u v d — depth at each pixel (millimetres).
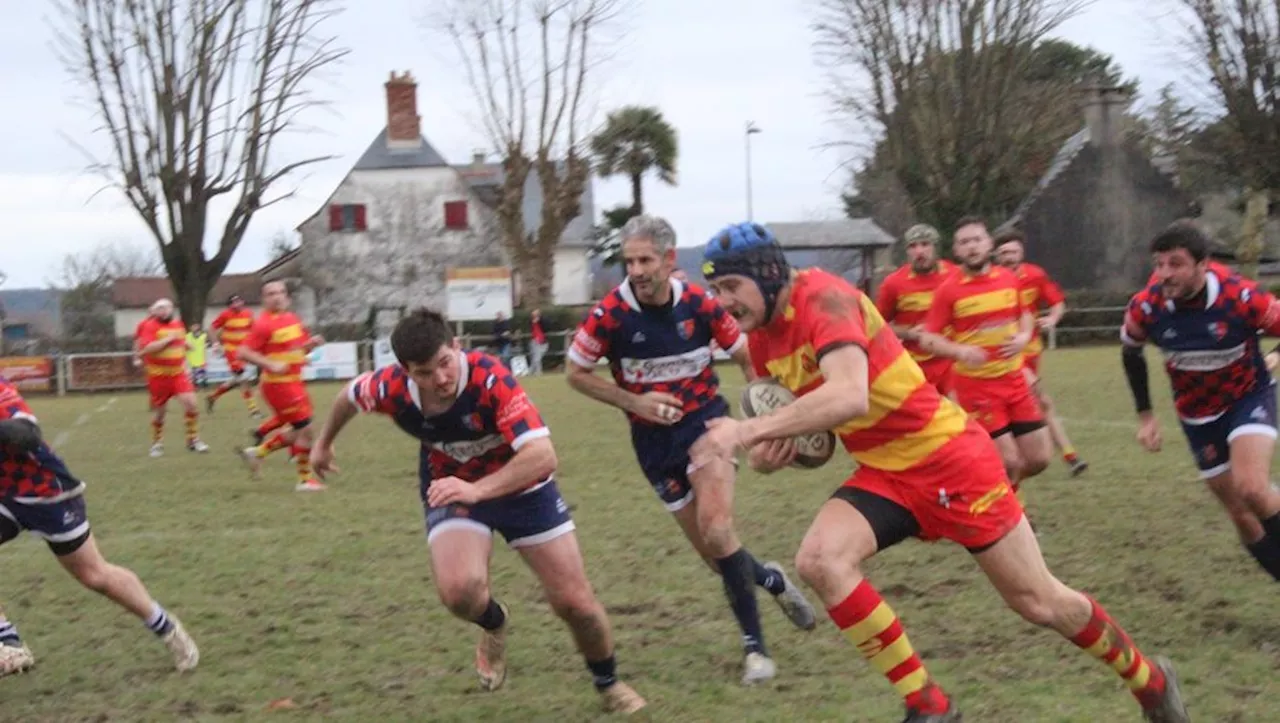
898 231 59781
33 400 37844
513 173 50438
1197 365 7461
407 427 6031
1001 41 46281
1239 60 43812
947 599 8219
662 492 7348
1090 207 51969
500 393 5809
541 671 7105
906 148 48344
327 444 6281
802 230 54406
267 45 44781
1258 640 7105
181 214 45250
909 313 11141
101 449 20875
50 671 7402
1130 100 52938
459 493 5605
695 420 7191
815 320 4957
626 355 7207
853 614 5047
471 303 44750
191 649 7332
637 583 9117
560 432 20562
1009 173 49219
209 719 6449
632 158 63000
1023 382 10148
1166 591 8273
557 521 6129
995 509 5109
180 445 21438
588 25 49312
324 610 8664
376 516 12680
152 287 69625
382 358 42688
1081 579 8719
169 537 11766
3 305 81188
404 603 8789
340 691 6855
